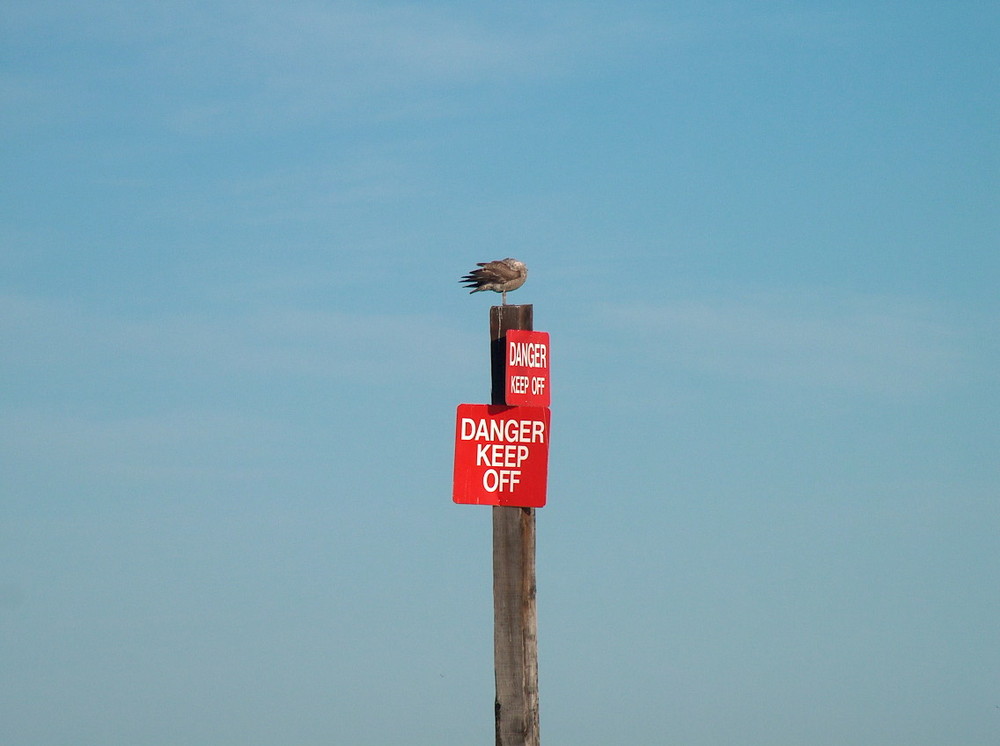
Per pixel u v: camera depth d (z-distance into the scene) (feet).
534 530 34.47
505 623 33.94
